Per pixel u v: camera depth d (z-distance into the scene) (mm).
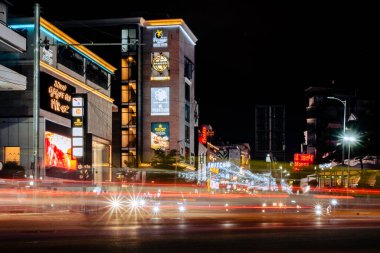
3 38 58000
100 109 88812
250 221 24219
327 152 121375
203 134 152000
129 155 109188
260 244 13367
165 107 110750
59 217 26828
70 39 77000
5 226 19672
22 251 11586
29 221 23141
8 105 67688
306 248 12539
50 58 71000
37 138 33625
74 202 41594
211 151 183000
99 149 89438
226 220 24891
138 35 110062
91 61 85500
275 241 14109
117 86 110188
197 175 123250
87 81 83625
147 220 24344
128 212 32594
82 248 12164
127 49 110125
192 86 124875
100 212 32281
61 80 73688
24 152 67062
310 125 149875
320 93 148875
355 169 85062
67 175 73000
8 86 63031
